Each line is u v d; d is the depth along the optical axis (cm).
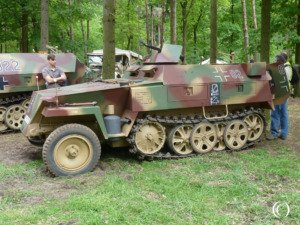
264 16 1035
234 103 796
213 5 1501
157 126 750
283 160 731
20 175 679
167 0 2466
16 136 1019
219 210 526
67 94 707
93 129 749
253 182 628
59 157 673
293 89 1582
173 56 795
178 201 547
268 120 947
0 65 1052
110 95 732
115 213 502
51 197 574
